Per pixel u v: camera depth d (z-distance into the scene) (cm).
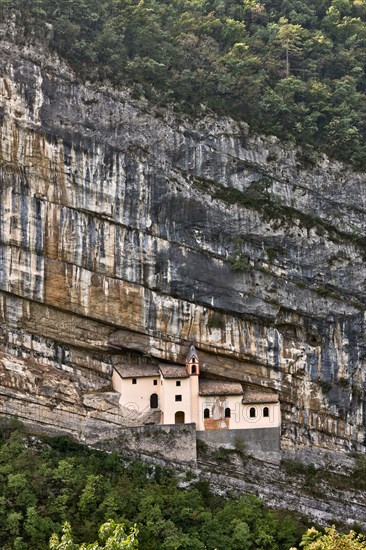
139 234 7112
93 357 7356
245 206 7319
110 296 7119
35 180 6906
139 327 7206
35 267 6981
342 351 7400
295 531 6556
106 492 6291
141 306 7175
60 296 7056
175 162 7238
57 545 4100
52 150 6906
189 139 7288
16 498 6062
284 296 7319
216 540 6175
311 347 7400
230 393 7181
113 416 7088
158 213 7138
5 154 6856
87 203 7006
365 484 7319
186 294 7206
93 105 7038
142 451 6962
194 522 6338
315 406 7431
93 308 7112
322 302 7362
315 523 6894
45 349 7169
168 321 7225
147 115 7188
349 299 7419
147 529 6081
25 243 6938
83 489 6225
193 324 7250
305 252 7381
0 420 6900
